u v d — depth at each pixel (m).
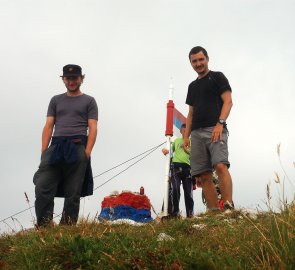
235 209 3.12
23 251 2.19
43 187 3.24
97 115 3.51
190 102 3.82
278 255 1.84
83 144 3.38
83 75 3.57
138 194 4.17
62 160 3.27
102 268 1.96
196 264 1.93
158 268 1.94
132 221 3.65
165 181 4.60
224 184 3.45
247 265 1.89
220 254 2.04
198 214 3.46
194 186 4.70
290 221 2.02
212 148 3.53
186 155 4.63
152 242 2.21
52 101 3.55
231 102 3.63
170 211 4.56
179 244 2.16
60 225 3.05
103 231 2.54
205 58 3.73
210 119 3.62
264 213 2.76
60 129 3.41
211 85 3.67
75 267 2.03
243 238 2.21
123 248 2.10
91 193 3.42
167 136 4.78
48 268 2.04
